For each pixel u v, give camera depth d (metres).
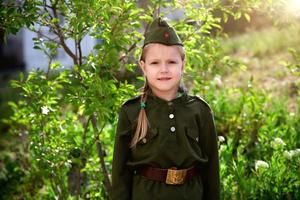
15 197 4.55
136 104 2.71
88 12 3.00
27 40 14.72
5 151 5.89
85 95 3.14
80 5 3.05
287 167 3.68
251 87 4.76
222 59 4.00
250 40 11.13
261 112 4.69
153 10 3.47
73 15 3.21
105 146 4.48
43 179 4.36
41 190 4.50
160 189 2.62
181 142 2.62
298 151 3.59
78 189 3.69
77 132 4.36
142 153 2.65
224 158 3.88
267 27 12.66
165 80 2.59
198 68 4.05
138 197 2.66
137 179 2.70
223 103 4.99
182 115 2.64
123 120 2.71
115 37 3.17
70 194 3.94
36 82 3.45
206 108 2.73
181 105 2.67
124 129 2.70
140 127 2.63
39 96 3.42
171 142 2.61
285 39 10.02
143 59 2.68
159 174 2.63
